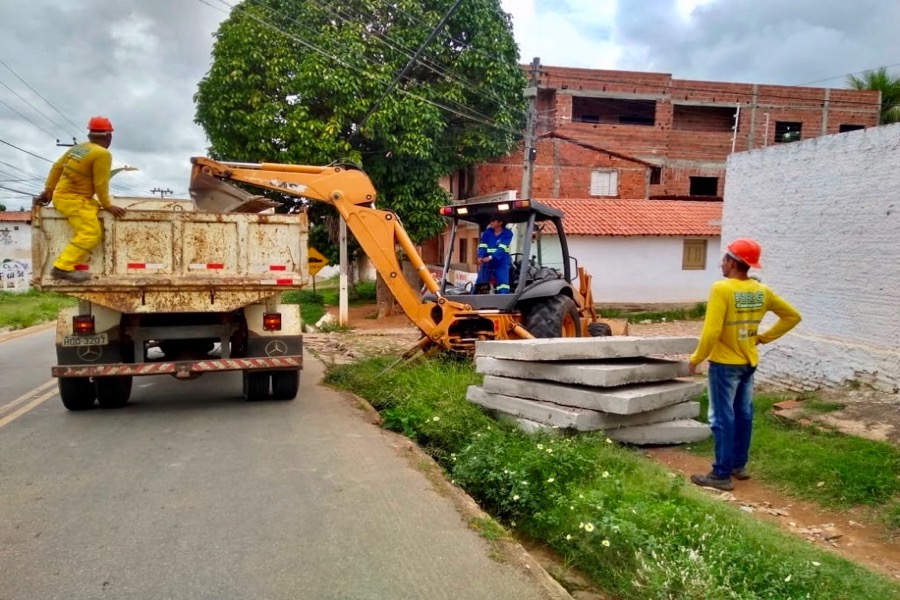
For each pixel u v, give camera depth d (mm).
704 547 4066
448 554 4203
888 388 7316
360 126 17625
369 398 8805
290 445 6559
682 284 22078
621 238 21500
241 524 4629
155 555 4156
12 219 46312
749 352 5738
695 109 34250
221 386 9914
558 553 4512
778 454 6289
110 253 7391
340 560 4113
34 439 6797
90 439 6793
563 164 30891
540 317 9531
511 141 21266
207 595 3693
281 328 8070
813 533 4883
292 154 17750
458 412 7082
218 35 18375
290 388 8516
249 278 7742
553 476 5105
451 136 20328
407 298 9391
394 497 5156
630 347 6828
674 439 6910
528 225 9609
